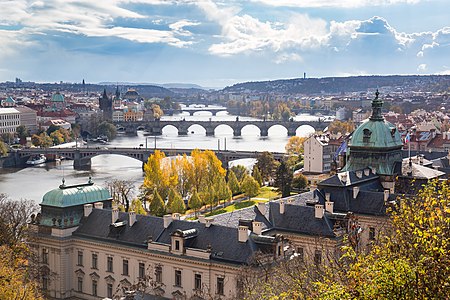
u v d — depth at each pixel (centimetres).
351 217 15275
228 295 14638
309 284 8919
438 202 6794
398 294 5659
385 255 6488
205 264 15050
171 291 15762
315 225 16938
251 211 17912
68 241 17812
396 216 7031
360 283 5928
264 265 13762
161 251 16000
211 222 16000
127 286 16375
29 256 18188
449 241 5859
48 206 18350
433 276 5681
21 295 12688
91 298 17625
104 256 17288
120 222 17400
